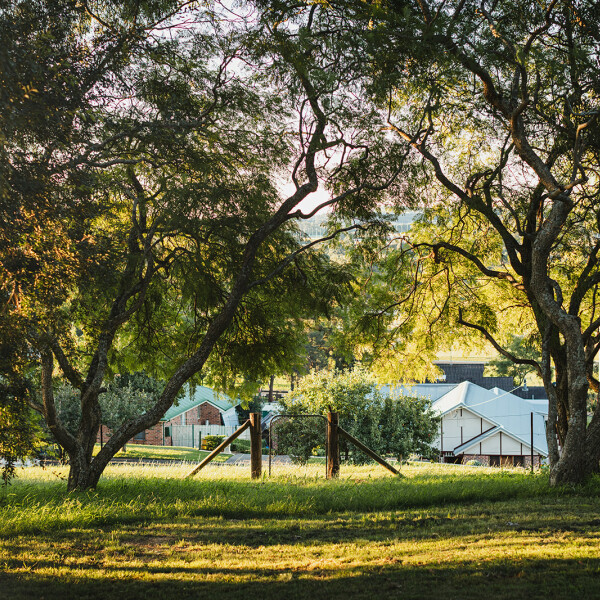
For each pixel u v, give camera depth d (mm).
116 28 11438
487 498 11648
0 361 9852
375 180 15781
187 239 15562
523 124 14094
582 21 13148
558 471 13055
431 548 7496
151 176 14508
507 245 15664
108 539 8289
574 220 17281
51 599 5750
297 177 15930
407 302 21094
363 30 12555
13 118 7762
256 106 13945
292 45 12680
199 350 13539
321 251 17438
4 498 11570
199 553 7469
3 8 8102
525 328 22422
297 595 5754
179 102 12609
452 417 42250
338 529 8867
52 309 10023
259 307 17188
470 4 13055
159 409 13297
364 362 22875
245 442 49094
